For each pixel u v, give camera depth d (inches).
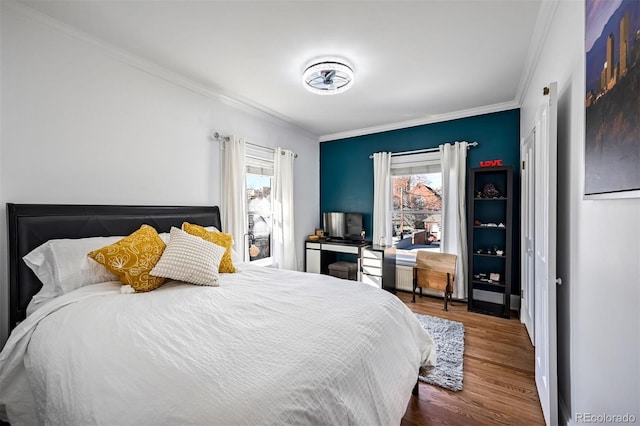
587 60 43.8
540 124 73.3
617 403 38.8
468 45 84.2
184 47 85.4
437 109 137.7
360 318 53.4
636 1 30.0
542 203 69.9
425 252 144.3
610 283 40.4
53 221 70.0
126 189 89.6
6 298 65.5
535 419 62.3
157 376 33.0
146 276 68.1
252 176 140.9
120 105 87.8
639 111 30.0
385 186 163.0
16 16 67.2
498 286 134.4
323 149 191.5
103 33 78.2
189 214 104.7
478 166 139.2
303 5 67.7
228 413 28.1
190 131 109.3
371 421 40.1
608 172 37.6
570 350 56.6
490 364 84.7
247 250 130.6
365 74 102.2
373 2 66.7
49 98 72.8
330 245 164.1
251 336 43.4
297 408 30.8
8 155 66.2
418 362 61.3
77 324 47.7
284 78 105.3
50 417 35.2
